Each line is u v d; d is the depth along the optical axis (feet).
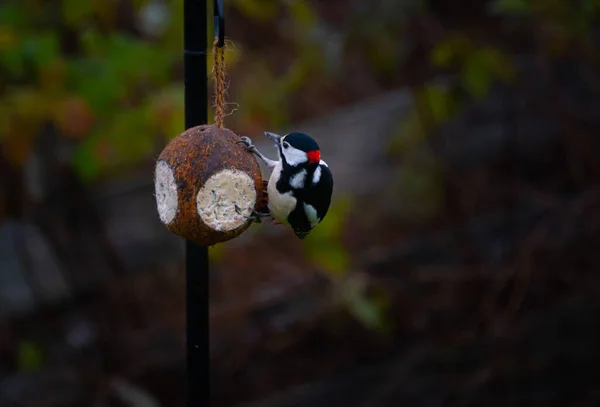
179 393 35.37
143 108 25.82
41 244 35.96
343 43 35.19
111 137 25.68
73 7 26.53
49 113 25.00
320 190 16.98
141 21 29.76
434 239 38.91
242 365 37.14
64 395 34.22
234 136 16.61
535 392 35.73
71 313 35.68
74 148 30.22
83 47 28.30
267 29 34.37
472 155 40.57
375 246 38.96
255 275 37.68
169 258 37.65
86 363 35.09
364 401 36.35
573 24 32.58
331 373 36.65
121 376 34.94
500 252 37.81
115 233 36.73
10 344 35.37
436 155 40.86
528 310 36.78
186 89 17.11
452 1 34.63
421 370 36.35
